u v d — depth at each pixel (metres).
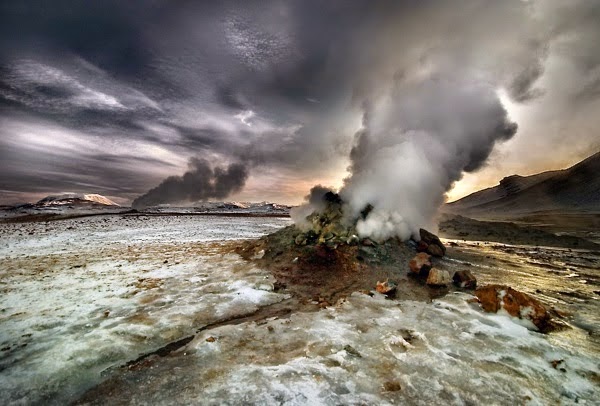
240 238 19.50
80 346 5.02
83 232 22.67
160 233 22.47
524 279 9.11
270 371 4.23
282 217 47.75
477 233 22.55
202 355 4.71
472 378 4.04
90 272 10.26
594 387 3.85
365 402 3.57
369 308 6.64
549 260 12.11
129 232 23.02
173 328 5.73
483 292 6.69
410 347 4.89
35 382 4.07
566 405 3.53
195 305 6.95
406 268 9.53
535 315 5.72
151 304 7.07
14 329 5.70
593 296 7.50
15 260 12.41
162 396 3.75
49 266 11.23
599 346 4.91
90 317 6.29
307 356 4.64
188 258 12.52
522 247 16.31
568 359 4.50
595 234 22.89
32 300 7.38
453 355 4.64
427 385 3.89
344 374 4.14
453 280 8.52
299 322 5.93
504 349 4.81
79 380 4.14
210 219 38.84
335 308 6.67
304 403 3.56
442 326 5.68
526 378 4.04
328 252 10.07
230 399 3.64
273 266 10.16
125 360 4.67
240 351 4.82
